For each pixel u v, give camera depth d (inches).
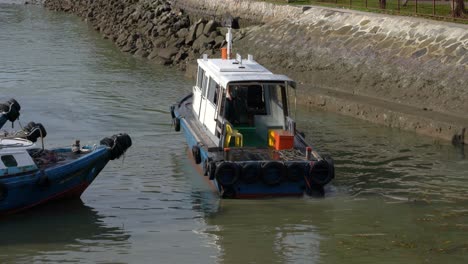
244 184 780.6
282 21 1549.0
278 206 771.4
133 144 998.4
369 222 729.6
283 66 1396.4
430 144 999.6
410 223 726.5
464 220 732.7
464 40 1158.3
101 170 827.4
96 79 1440.7
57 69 1535.4
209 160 790.5
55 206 773.9
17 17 2431.1
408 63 1192.2
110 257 646.5
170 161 928.9
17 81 1403.8
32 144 783.7
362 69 1250.6
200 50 1625.2
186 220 735.1
